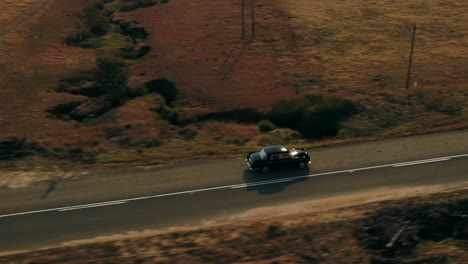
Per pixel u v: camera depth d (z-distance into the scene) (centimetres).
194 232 2427
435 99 4209
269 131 3866
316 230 2408
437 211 2505
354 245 2323
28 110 4300
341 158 3206
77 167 3175
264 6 8356
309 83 4972
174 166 3167
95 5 8544
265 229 2431
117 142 3569
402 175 2941
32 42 6400
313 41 6531
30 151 3378
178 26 7269
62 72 5375
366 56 5916
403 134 3553
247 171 3066
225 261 2197
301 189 2828
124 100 4747
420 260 2244
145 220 2553
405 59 5725
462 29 6938
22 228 2491
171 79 5178
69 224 2523
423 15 7769
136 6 8638
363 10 8131
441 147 3294
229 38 6625
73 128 3897
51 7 8306
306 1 8756
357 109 4075
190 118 4178
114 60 4828
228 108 4378
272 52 6066
